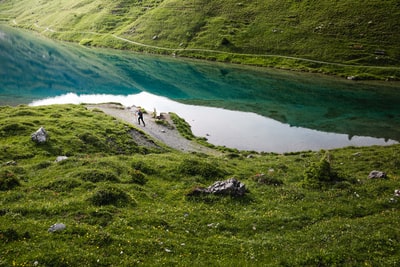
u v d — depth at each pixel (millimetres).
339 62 162125
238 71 155625
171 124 83062
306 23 192125
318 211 33500
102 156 54344
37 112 73062
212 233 28359
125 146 60875
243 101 112125
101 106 91688
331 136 81938
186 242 25828
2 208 27734
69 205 29281
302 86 132750
